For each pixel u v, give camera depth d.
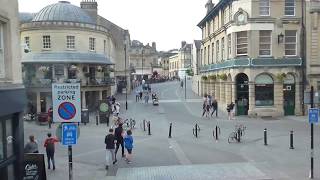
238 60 34.47
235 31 34.81
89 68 43.88
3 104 10.88
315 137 24.16
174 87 72.44
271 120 32.38
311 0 34.06
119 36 62.97
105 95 46.41
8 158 11.53
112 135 17.33
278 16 34.22
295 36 34.59
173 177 15.66
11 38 12.14
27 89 40.28
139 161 18.52
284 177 15.23
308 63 34.44
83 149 21.36
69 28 41.81
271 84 34.66
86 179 15.41
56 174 16.12
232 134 23.83
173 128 28.78
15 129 12.17
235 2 34.88
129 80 65.38
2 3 11.42
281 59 34.12
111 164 17.98
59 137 11.05
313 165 15.98
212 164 17.66
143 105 44.69
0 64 11.73
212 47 45.31
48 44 41.75
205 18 47.78
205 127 29.06
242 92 35.34
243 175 15.68
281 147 21.23
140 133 26.70
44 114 32.34
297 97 34.75
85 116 31.83
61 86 10.62
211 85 45.81
